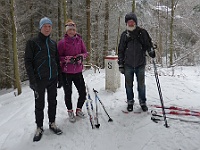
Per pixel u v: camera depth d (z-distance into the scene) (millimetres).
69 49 4102
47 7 17297
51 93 3871
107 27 16156
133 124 4219
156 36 20453
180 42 21906
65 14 11680
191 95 5844
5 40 14188
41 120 3834
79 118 4562
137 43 4395
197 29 20047
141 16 19969
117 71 6328
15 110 5859
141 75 4535
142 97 4668
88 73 11469
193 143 3479
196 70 12562
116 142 3715
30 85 3529
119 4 16719
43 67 3619
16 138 3963
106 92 6223
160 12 20703
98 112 4824
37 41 3561
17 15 13227
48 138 3848
